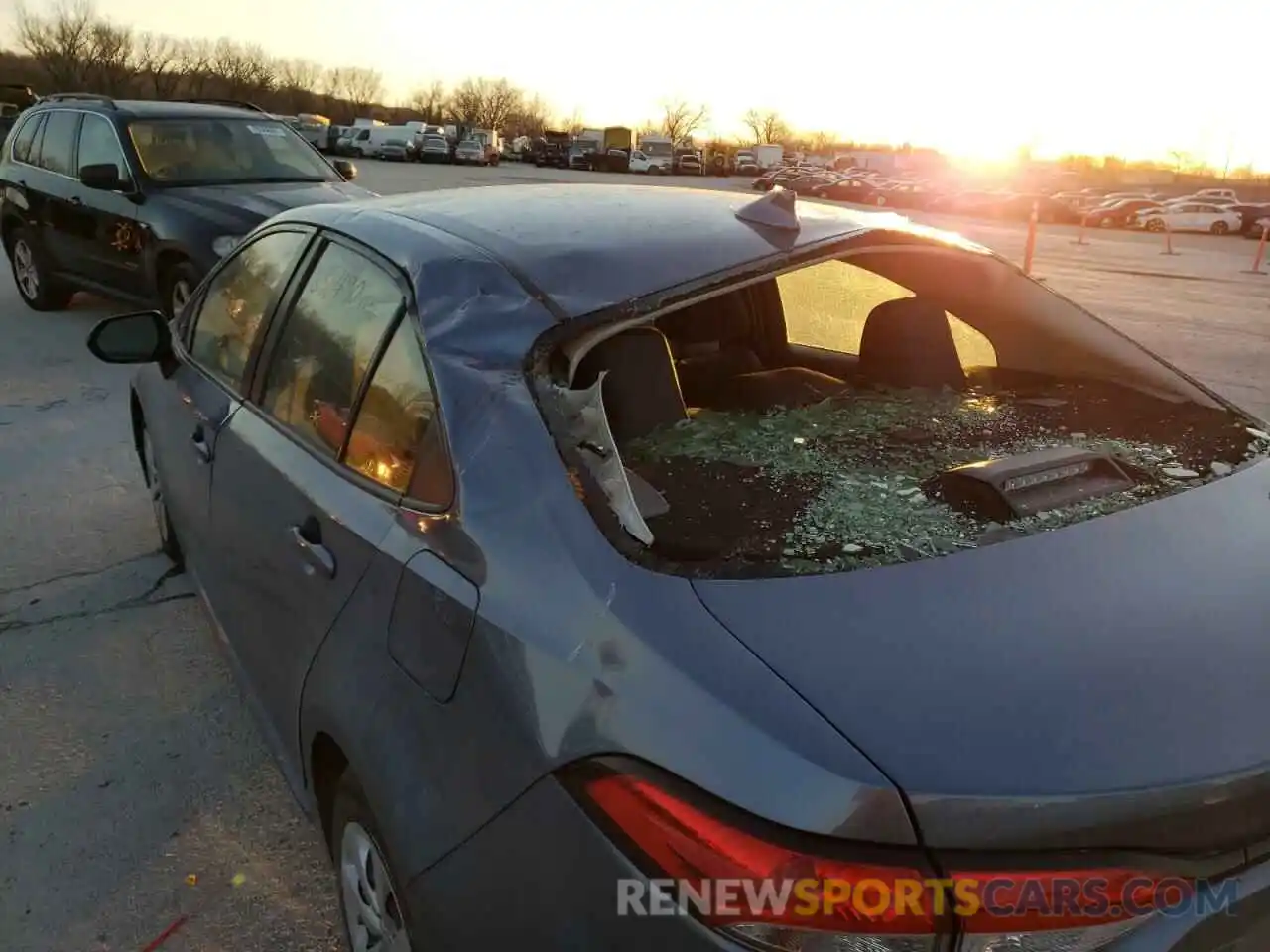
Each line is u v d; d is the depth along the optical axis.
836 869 1.15
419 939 1.61
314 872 2.53
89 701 3.19
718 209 2.40
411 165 45.84
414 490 1.85
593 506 1.56
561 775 1.36
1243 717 1.32
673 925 1.22
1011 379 2.76
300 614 2.13
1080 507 1.83
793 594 1.47
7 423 5.79
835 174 55.25
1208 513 1.84
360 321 2.22
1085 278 17.09
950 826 1.15
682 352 3.04
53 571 4.03
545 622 1.47
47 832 2.63
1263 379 8.58
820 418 2.37
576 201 2.44
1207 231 36.09
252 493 2.45
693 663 1.32
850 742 1.21
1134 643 1.42
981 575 1.55
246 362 2.75
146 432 3.82
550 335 1.81
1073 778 1.20
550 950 1.35
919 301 2.73
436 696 1.61
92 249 7.90
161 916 2.38
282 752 2.38
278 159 8.20
